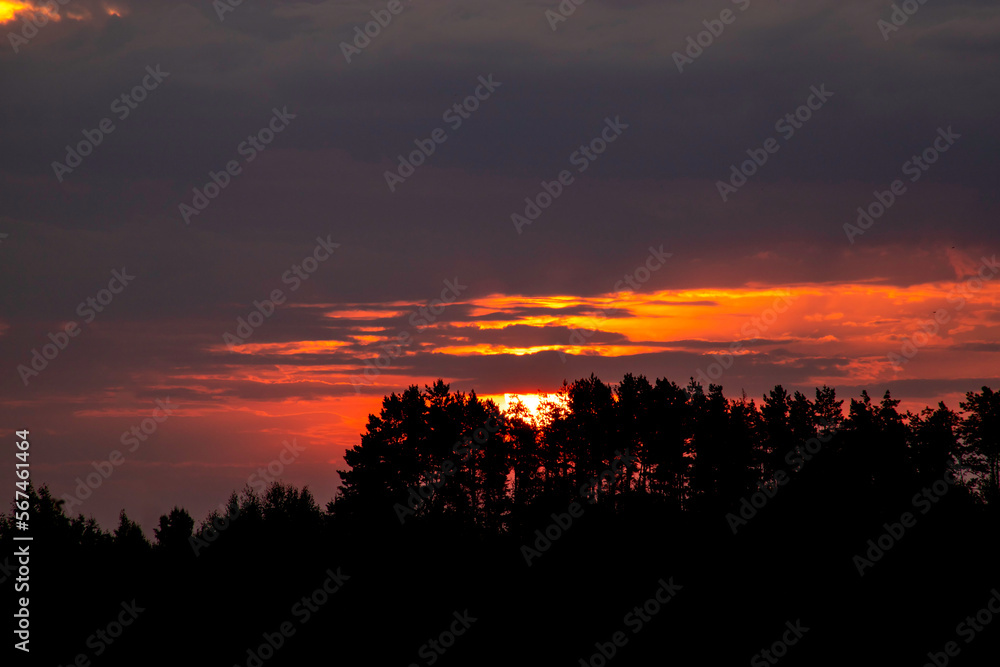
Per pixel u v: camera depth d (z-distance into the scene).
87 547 81.19
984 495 78.62
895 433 75.44
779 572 66.06
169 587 72.81
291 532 78.00
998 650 57.28
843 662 57.41
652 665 58.97
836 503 70.75
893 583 63.59
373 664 61.59
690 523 73.75
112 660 64.31
